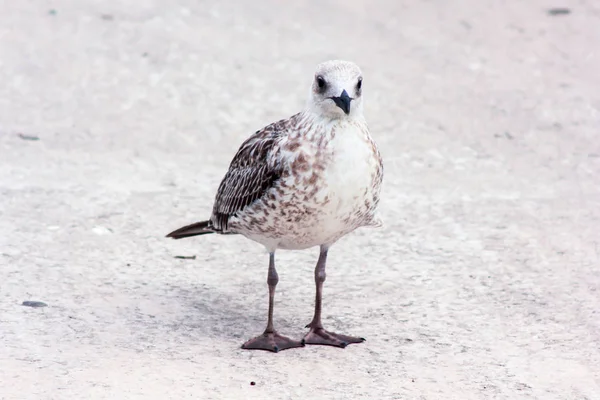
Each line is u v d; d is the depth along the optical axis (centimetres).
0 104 2005
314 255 1379
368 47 2475
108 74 2208
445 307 1198
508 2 2862
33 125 1903
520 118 2009
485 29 2625
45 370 995
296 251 1392
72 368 1002
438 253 1378
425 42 2519
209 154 1803
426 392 975
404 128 1947
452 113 2033
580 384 995
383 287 1262
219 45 2441
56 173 1667
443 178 1702
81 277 1262
